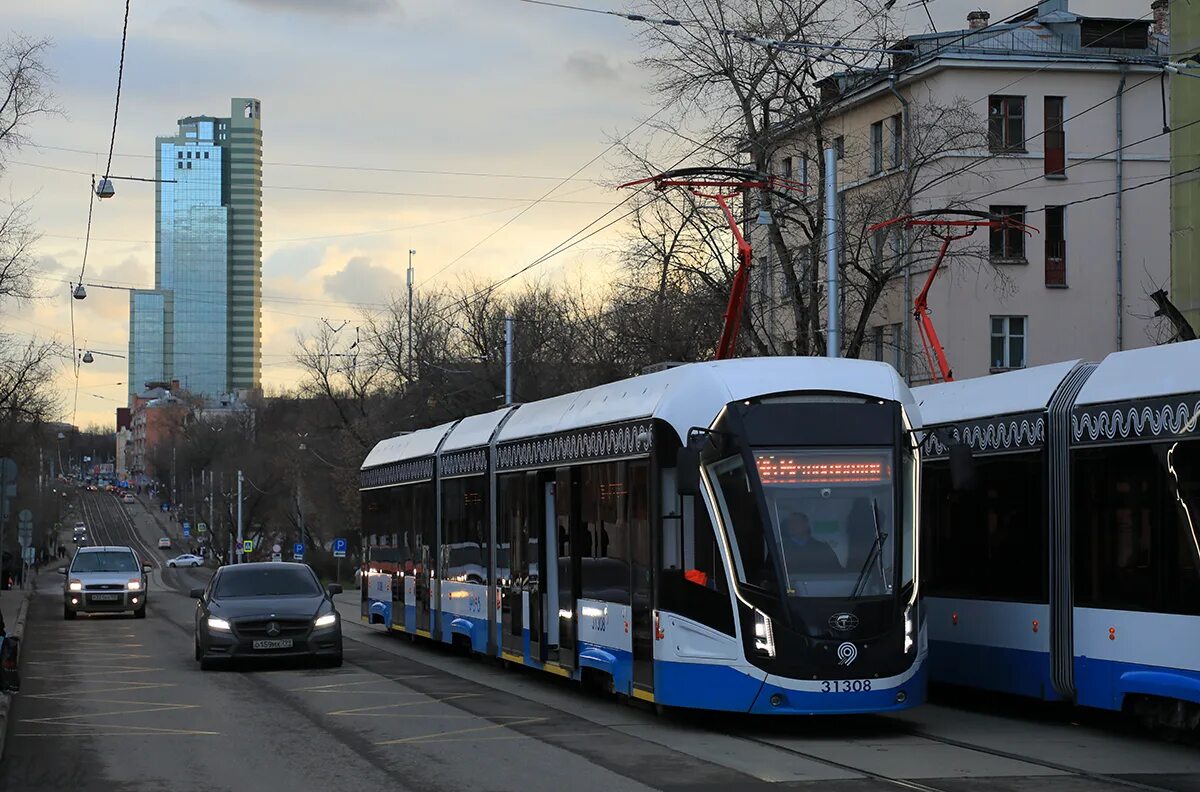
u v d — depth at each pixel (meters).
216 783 11.07
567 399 18.42
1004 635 15.06
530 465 18.95
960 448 13.71
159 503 197.25
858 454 13.71
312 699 17.19
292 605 21.41
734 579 13.41
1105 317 46.22
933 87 45.16
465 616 22.16
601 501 16.17
